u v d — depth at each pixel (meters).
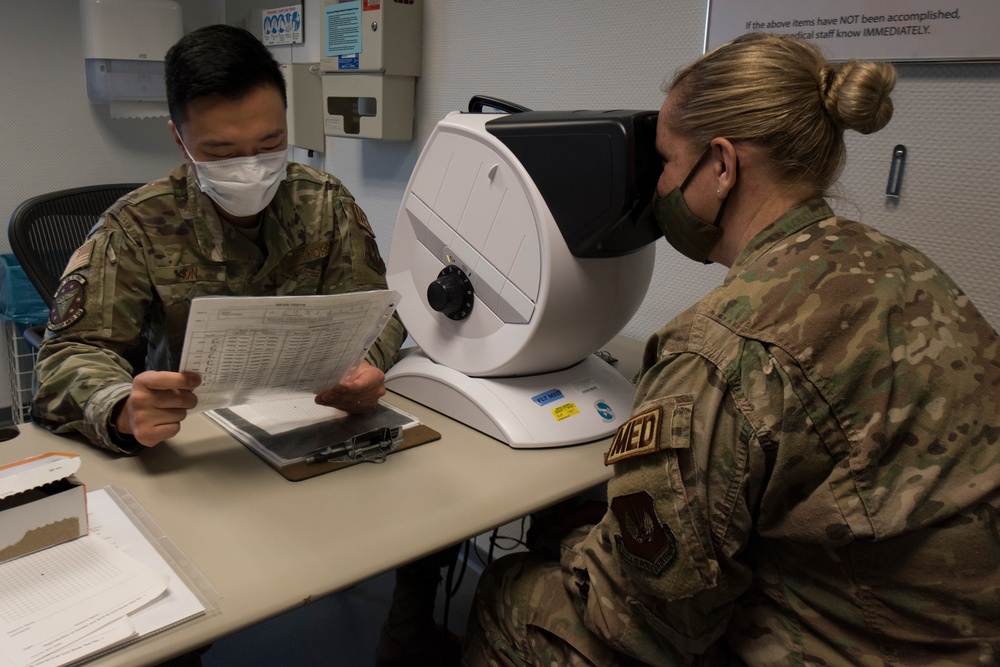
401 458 0.97
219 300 0.74
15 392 2.44
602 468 0.98
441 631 1.52
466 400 1.08
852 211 1.21
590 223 0.95
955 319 0.70
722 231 0.81
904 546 0.65
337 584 0.69
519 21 1.65
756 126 0.73
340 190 1.37
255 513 0.81
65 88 2.61
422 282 1.19
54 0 2.52
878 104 0.71
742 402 0.67
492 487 0.90
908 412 0.64
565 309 1.02
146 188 1.18
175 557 0.71
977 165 1.06
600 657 0.86
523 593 0.95
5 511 0.68
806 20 1.18
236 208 1.10
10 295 2.25
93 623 0.60
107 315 1.07
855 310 0.66
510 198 1.01
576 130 0.92
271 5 2.48
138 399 0.86
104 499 0.81
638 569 0.73
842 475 0.64
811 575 0.70
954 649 0.65
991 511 0.64
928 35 1.06
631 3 1.42
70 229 1.69
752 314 0.69
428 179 1.15
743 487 0.68
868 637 0.68
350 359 0.96
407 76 1.92
